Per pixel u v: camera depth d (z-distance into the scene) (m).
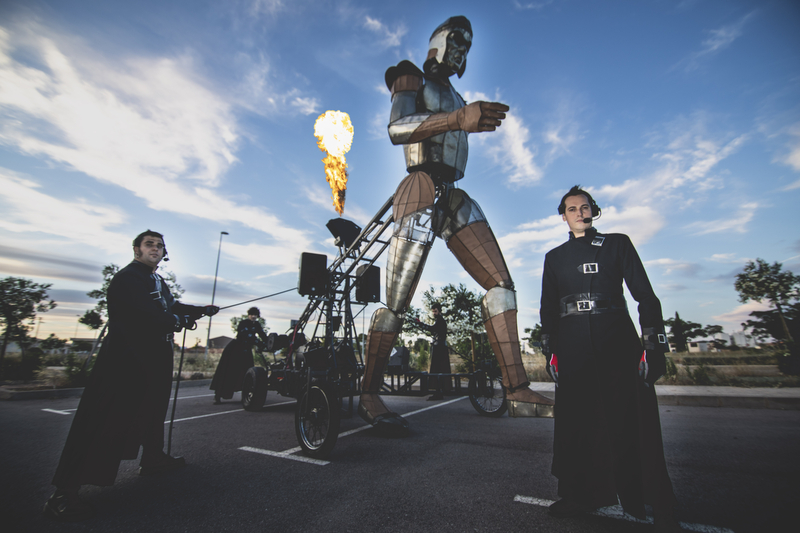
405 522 2.03
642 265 1.97
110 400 2.36
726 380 8.84
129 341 2.53
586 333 1.98
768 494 2.35
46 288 11.09
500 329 4.27
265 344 7.30
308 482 2.70
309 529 1.97
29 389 8.59
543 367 11.40
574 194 2.29
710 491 2.42
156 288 2.84
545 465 3.05
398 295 4.68
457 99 4.80
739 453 3.32
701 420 4.96
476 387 5.95
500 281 4.50
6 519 2.14
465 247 4.69
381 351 4.73
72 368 9.80
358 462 3.20
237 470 3.00
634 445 1.78
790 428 4.39
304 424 3.58
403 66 4.74
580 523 1.99
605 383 1.90
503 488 2.52
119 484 2.70
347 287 5.76
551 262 2.27
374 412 4.48
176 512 2.21
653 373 1.74
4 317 10.48
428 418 5.56
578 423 1.95
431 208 4.53
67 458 2.18
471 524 1.99
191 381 12.44
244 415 5.91
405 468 3.01
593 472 1.88
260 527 2.00
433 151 4.63
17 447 3.82
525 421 5.26
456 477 2.76
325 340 5.25
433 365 8.06
